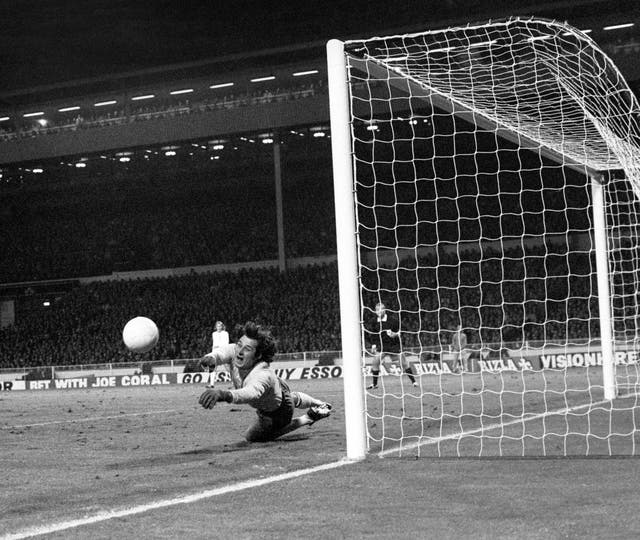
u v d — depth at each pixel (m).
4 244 47.47
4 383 32.72
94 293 42.16
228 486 5.79
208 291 39.88
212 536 4.21
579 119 10.60
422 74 9.38
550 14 37.00
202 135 40.56
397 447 7.65
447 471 6.07
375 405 13.31
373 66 8.08
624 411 10.23
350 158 7.46
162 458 7.59
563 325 30.88
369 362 27.23
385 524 4.35
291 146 42.66
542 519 4.31
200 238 44.59
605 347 12.48
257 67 42.97
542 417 9.86
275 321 35.31
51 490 6.00
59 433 10.77
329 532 4.21
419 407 12.39
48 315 41.06
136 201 48.31
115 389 28.11
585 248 37.19
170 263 43.56
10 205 48.66
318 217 43.19
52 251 46.41
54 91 45.38
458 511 4.61
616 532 3.98
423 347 27.84
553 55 9.26
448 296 34.62
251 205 45.69
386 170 42.38
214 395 7.56
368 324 27.44
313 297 36.62
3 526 4.75
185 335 36.38
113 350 36.03
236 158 44.34
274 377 8.19
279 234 40.44
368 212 41.97
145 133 41.41
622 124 9.34
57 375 32.22
